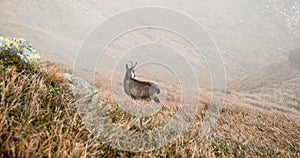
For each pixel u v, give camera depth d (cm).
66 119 957
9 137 695
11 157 667
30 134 771
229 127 1734
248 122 2241
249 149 1417
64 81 1285
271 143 1691
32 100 962
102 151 856
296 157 1555
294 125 2903
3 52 1238
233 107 3153
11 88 961
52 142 749
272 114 3759
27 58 1309
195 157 1017
